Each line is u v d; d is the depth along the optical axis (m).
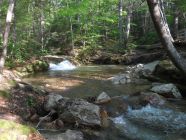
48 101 9.95
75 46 27.95
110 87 13.02
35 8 25.88
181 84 12.56
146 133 8.37
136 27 37.47
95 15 29.53
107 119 9.11
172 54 8.44
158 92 11.40
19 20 22.44
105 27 30.55
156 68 14.12
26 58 20.31
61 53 26.20
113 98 10.88
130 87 12.84
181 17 33.16
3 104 9.37
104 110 9.56
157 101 10.36
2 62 13.34
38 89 11.23
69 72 18.00
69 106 9.30
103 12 30.34
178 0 26.72
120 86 13.12
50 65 20.86
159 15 7.84
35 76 16.41
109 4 31.19
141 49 24.78
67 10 26.75
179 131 8.42
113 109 9.91
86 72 17.84
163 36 8.20
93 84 13.77
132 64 21.97
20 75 16.42
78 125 8.51
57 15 30.00
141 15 37.94
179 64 8.55
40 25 26.78
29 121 8.91
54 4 32.59
